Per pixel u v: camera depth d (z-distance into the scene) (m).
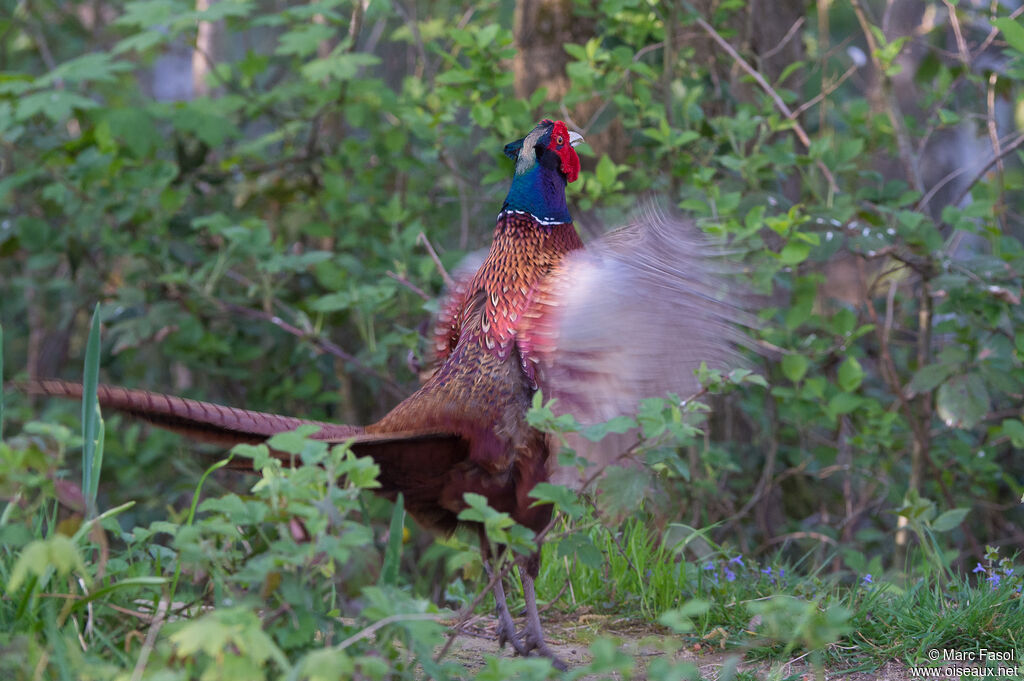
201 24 15.79
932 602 6.41
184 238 12.45
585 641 6.77
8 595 4.84
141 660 4.14
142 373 15.08
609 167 9.52
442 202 13.15
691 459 9.97
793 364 9.83
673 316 5.80
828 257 9.44
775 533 11.91
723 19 11.16
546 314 6.02
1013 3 12.32
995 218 10.16
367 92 12.00
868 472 11.01
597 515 6.67
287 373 13.70
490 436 5.89
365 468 4.38
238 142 14.05
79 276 13.18
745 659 6.11
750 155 10.96
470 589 8.91
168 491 12.77
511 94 12.45
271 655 3.86
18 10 16.23
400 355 12.55
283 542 4.29
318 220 12.62
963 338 9.60
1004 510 12.14
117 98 16.45
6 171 12.96
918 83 12.91
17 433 14.80
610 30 10.71
